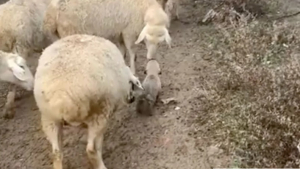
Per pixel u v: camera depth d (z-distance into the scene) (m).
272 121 3.95
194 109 4.32
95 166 3.78
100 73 3.59
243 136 3.94
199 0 5.96
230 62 4.68
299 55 4.66
